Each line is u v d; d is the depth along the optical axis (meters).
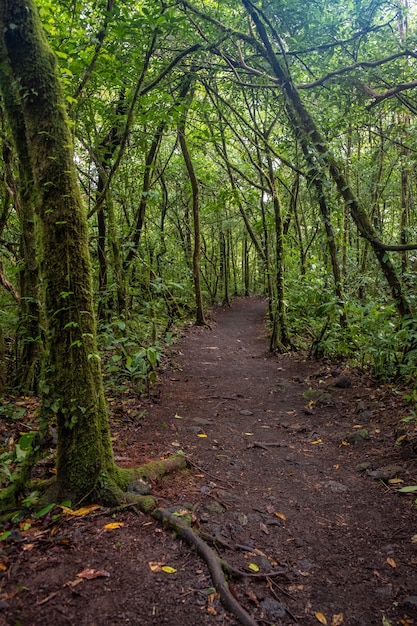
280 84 6.00
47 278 2.65
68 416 2.69
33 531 2.38
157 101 5.69
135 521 2.54
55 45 4.27
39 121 2.55
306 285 8.35
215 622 1.83
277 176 10.40
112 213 5.71
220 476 3.44
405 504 2.99
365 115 7.24
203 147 11.98
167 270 10.52
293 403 5.57
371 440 4.11
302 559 2.43
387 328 5.54
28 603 1.85
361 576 2.29
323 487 3.34
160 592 1.98
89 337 2.73
